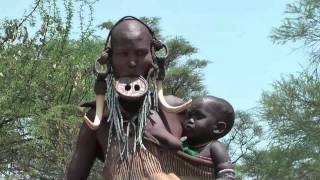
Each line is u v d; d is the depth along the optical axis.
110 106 3.56
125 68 3.52
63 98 12.57
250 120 26.09
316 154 21.27
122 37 3.52
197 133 3.63
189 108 3.68
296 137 21.42
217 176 3.52
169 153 3.52
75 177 3.67
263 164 21.92
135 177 3.47
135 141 3.49
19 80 12.02
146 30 3.59
